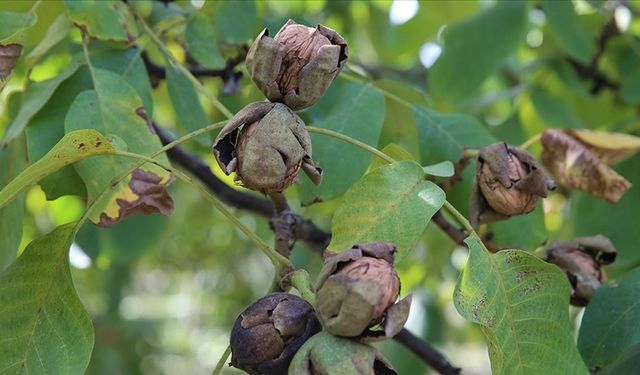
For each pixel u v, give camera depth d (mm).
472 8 1163
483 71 1018
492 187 689
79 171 664
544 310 616
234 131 594
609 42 1101
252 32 831
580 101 1119
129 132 687
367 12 1332
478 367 2420
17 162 764
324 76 597
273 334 578
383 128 845
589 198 869
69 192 696
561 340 616
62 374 604
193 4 906
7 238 729
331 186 735
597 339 679
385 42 1349
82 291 1577
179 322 2391
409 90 826
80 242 994
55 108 722
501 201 689
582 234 866
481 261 614
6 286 613
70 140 590
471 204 703
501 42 1014
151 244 1055
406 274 1232
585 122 1126
